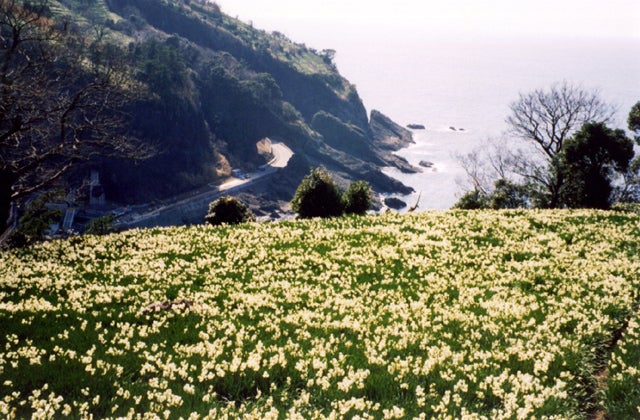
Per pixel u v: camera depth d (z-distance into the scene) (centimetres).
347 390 1138
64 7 19125
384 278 2031
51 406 1009
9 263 2141
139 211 15262
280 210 17675
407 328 1546
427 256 2288
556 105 5225
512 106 5581
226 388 1157
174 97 17038
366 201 4053
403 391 1168
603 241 2466
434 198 19900
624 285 1875
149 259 2259
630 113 5047
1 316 1506
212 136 19600
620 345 1390
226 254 2327
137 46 18200
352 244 2466
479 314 1675
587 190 4538
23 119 2783
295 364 1258
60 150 2889
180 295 1792
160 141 16512
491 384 1185
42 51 2864
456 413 1078
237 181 18425
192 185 17262
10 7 2716
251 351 1338
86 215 13562
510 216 3055
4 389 1078
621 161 4506
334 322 1551
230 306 1717
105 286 1872
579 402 1159
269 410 1067
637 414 1064
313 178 3922
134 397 1048
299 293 1848
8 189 2606
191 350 1321
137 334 1457
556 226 2772
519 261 2252
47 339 1388
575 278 1980
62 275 1962
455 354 1338
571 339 1434
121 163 15525
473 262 2212
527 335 1469
